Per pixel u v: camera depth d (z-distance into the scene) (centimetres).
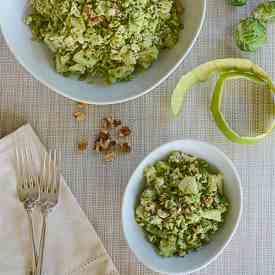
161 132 131
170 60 118
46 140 131
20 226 129
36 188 127
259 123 130
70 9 112
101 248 128
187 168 123
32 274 128
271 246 129
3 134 131
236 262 129
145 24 113
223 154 121
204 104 130
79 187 130
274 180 130
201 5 114
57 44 115
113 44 113
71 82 119
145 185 125
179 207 119
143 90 118
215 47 130
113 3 111
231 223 121
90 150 130
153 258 121
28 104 131
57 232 129
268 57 130
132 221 122
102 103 117
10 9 116
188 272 119
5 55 131
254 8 129
